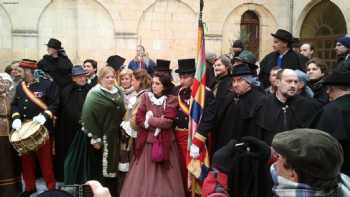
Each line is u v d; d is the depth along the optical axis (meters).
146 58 9.60
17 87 6.01
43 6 12.04
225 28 13.15
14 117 5.67
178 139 5.20
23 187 6.42
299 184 1.58
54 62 7.27
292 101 4.32
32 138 5.35
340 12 12.02
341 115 3.38
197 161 4.66
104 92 5.52
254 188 2.91
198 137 4.66
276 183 1.70
